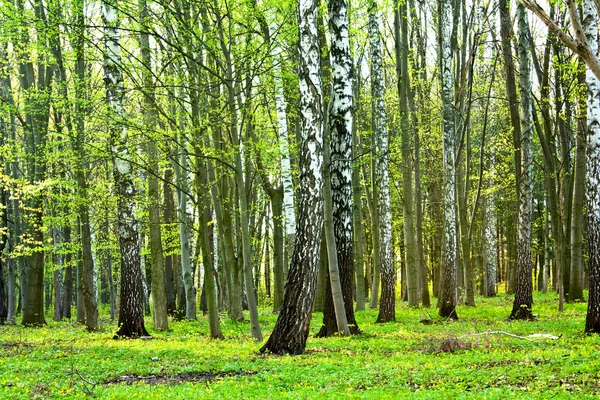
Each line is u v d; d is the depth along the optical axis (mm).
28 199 22109
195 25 15188
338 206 16719
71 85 21219
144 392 8641
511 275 39406
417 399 7504
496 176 33094
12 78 31859
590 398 7176
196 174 16750
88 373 10898
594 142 14023
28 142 23078
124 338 17297
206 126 15812
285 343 12773
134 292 17781
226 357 12633
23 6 20656
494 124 36531
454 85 26594
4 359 12188
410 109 27188
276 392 8492
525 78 20297
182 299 30312
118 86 16344
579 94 22609
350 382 9141
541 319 18969
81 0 15852
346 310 16672
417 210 28188
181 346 14703
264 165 24516
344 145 16578
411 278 25000
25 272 25703
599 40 14023
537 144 36188
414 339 15070
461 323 19000
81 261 26250
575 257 25438
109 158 17578
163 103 19719
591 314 14141
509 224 41719
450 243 21359
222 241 23109
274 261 27484
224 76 17141
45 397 8406
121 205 17781
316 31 13172
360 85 29391
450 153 22031
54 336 18094
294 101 17469
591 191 14094
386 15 25562
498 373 9391
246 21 14742
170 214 27812
